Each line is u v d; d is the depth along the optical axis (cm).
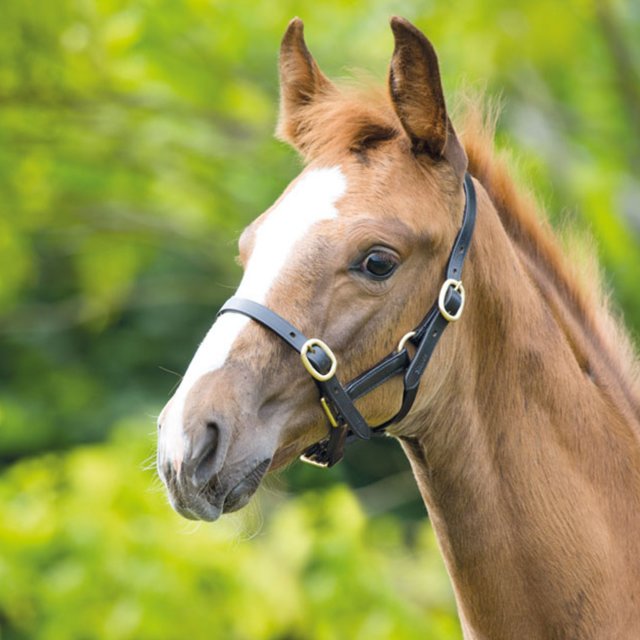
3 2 1347
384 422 554
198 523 563
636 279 1472
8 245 1539
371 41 1452
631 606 558
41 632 1122
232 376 513
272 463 535
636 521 571
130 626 1110
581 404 576
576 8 1406
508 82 1558
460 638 1205
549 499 559
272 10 1438
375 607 1153
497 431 563
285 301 521
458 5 1359
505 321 566
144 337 1919
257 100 1524
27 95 1427
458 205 554
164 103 1488
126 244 1692
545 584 556
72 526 1148
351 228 528
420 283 543
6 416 1762
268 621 1144
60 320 1969
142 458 1233
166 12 1399
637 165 1616
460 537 566
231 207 1577
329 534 1184
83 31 1375
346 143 555
